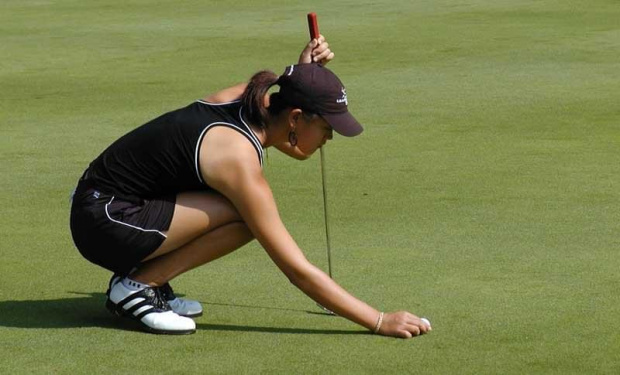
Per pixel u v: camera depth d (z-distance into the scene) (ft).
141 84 112.68
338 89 44.01
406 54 128.16
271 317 47.42
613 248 56.90
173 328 45.11
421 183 71.61
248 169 43.39
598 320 46.19
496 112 94.94
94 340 44.65
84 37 147.13
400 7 172.14
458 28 148.05
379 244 58.18
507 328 45.37
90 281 52.95
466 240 58.65
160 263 45.55
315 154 80.33
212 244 45.29
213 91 108.47
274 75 44.65
